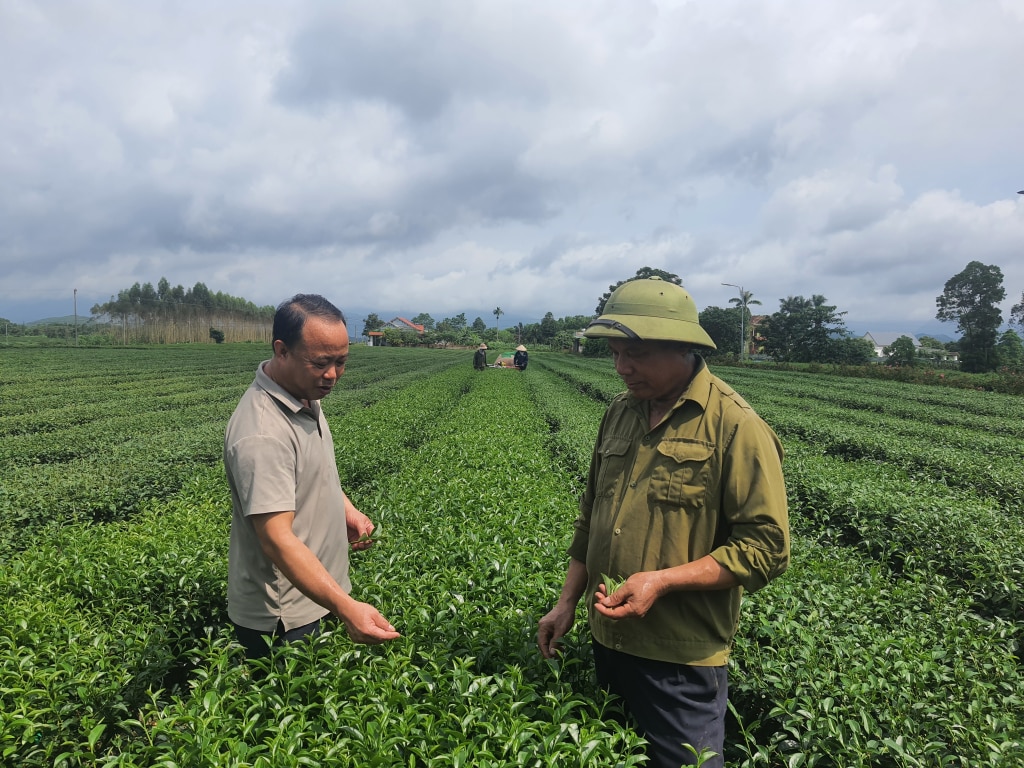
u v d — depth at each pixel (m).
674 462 2.63
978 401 28.27
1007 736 3.16
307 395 3.04
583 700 2.83
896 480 10.31
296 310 2.86
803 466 10.74
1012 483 10.30
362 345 117.44
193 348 76.88
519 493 7.64
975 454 12.89
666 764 2.65
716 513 2.63
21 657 3.51
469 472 8.78
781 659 3.94
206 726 2.50
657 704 2.69
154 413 18.59
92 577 4.84
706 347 2.59
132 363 47.25
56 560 5.20
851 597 5.15
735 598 2.75
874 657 3.95
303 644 3.05
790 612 4.39
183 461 10.91
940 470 11.87
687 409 2.67
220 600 5.12
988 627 4.83
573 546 3.37
